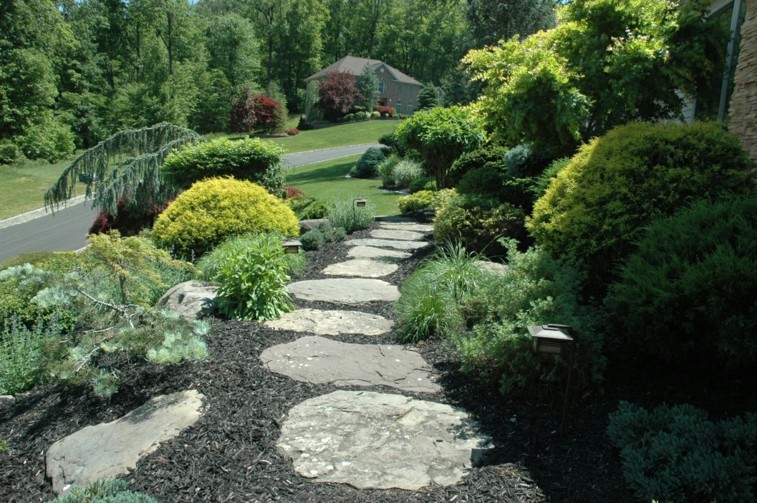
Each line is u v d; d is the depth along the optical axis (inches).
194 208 279.4
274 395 122.9
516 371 116.3
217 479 92.4
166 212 283.7
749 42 204.1
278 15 2222.0
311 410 115.6
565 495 84.5
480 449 99.4
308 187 727.1
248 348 150.1
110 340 132.1
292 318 179.0
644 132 169.2
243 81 1966.0
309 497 86.5
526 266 146.6
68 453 104.7
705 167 152.6
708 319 104.3
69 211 772.0
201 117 1806.1
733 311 100.9
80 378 125.0
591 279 167.3
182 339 130.0
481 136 400.8
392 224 374.6
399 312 170.1
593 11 275.1
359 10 2479.1
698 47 245.8
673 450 85.4
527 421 108.2
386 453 98.5
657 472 83.6
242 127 1728.6
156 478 93.4
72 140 1337.4
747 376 112.1
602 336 116.3
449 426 108.1
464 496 85.6
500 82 297.6
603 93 270.7
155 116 1400.1
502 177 320.2
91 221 690.2
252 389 125.7
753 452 85.0
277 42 2247.8
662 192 151.1
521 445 99.9
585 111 253.9
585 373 112.9
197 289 201.6
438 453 98.3
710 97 264.1
